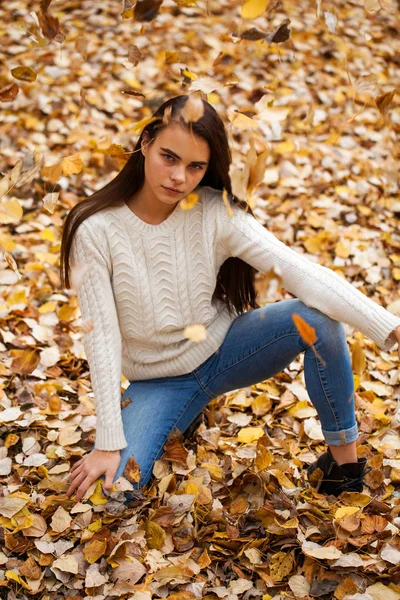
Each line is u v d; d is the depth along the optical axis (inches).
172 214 69.5
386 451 80.4
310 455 80.6
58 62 171.9
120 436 69.5
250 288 76.7
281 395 93.3
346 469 72.4
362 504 71.2
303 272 68.5
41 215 128.1
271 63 181.9
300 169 147.9
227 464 76.9
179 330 73.2
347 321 67.4
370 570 62.1
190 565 63.5
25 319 102.1
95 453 70.2
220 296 77.5
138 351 75.4
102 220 68.6
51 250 120.5
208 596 61.4
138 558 63.9
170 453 74.7
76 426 82.7
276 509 68.7
